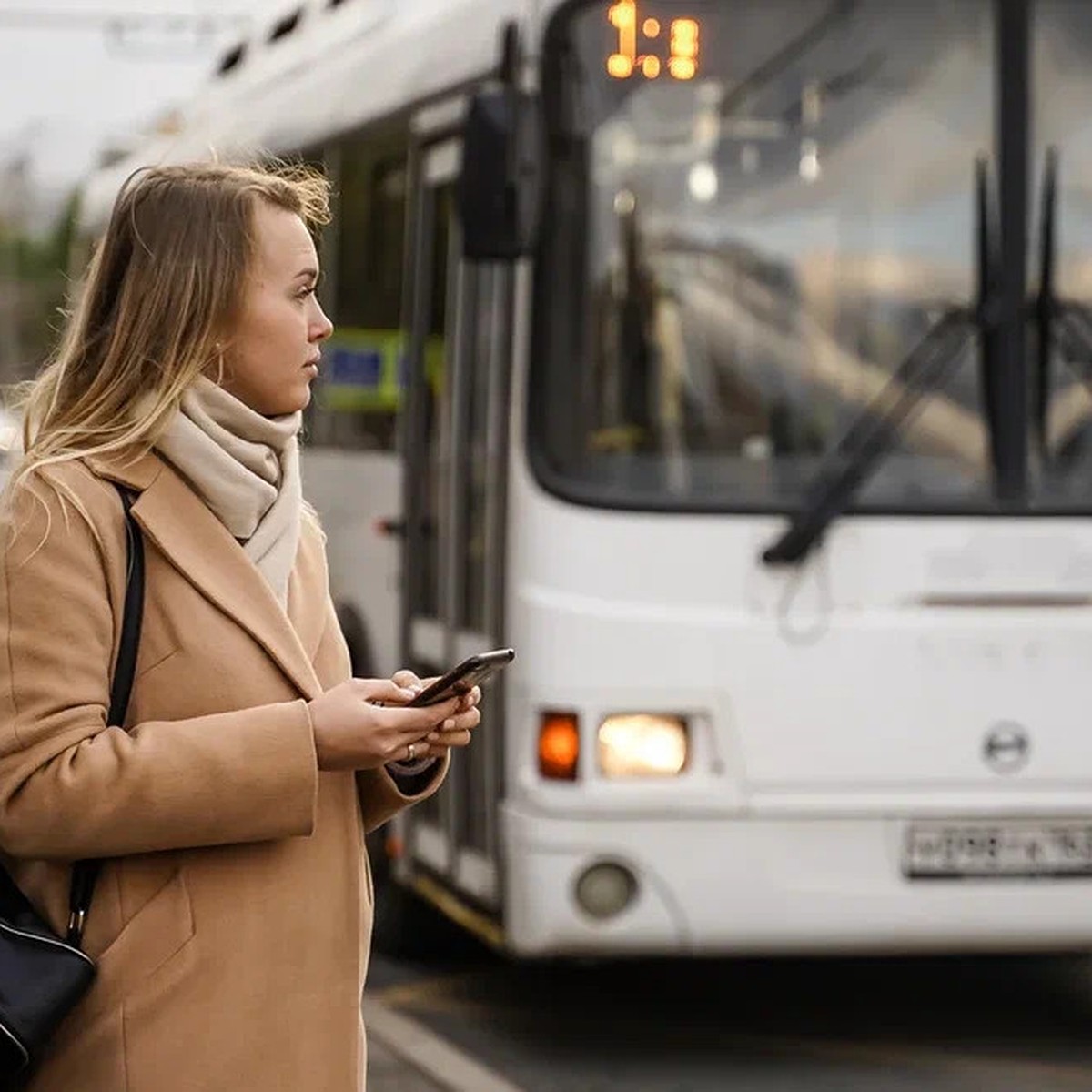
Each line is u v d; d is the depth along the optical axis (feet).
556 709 27.76
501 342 29.43
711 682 27.81
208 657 12.16
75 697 11.92
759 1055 29.76
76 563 12.03
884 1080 28.35
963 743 28.17
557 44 28.40
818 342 28.66
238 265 12.34
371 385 35.88
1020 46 29.12
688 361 28.45
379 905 36.06
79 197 62.69
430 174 33.40
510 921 28.19
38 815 11.79
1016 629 28.32
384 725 12.17
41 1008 11.65
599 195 28.45
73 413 12.43
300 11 43.42
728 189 28.66
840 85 28.91
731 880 27.76
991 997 33.53
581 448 28.25
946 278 28.99
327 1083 12.28
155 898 12.03
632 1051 29.91
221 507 12.39
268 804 11.94
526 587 28.09
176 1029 11.93
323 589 13.08
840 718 27.99
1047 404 28.96
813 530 28.02
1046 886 28.30
